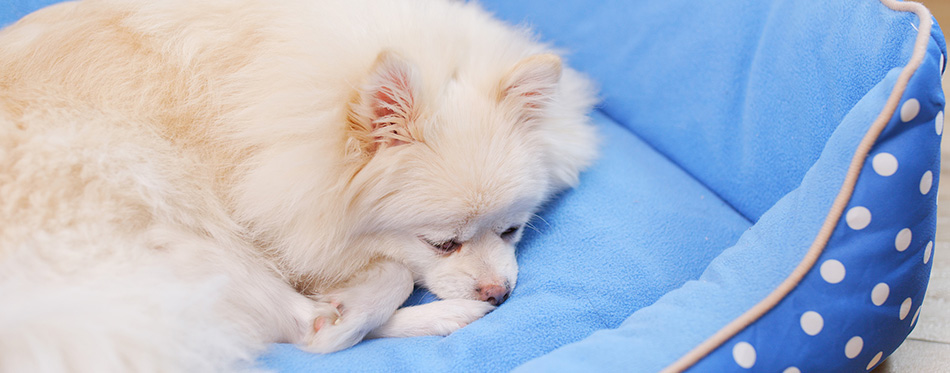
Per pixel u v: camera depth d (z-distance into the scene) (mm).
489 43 793
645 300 779
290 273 777
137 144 739
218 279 730
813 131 794
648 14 889
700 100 865
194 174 753
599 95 931
